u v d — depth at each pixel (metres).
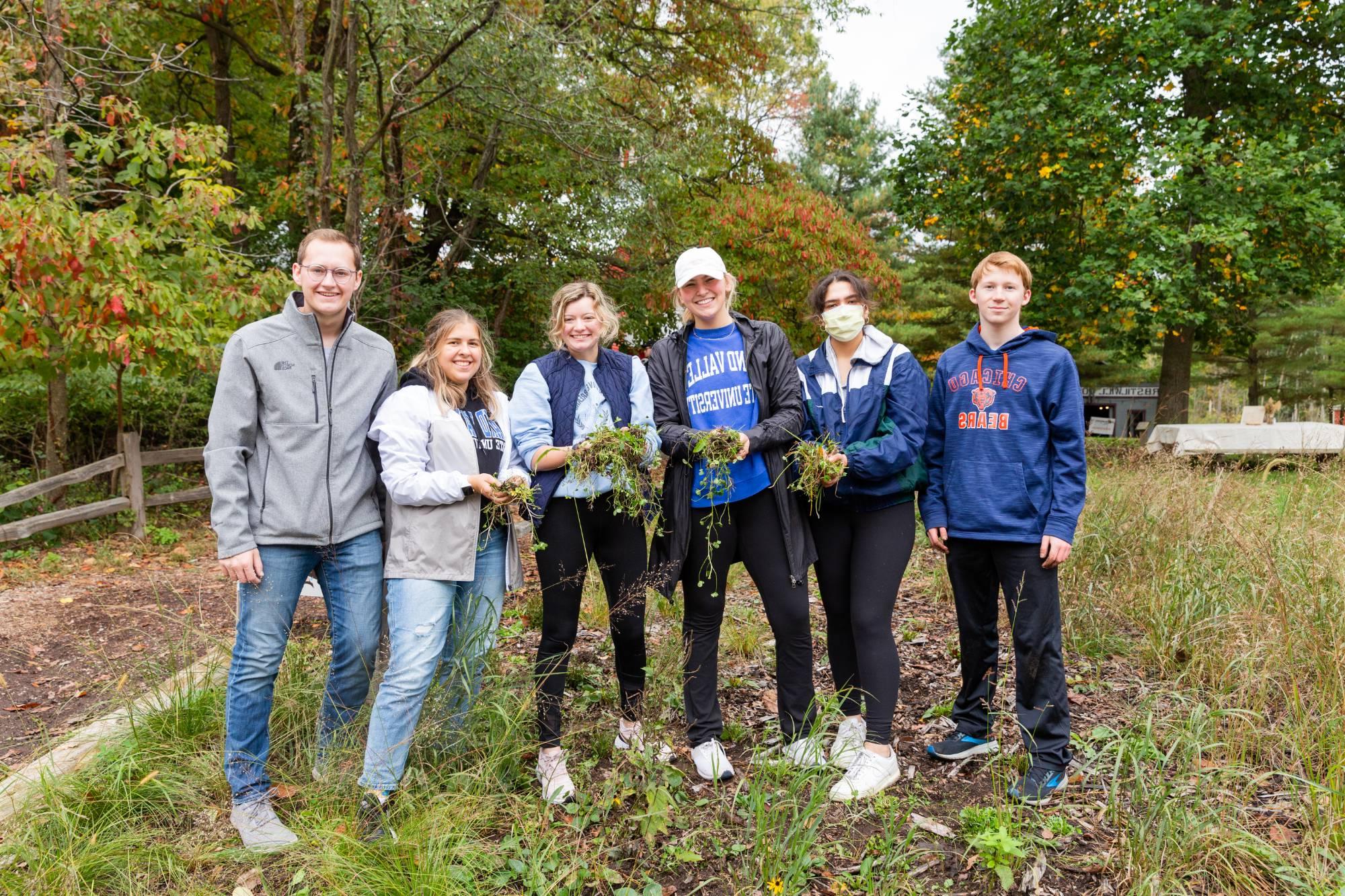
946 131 13.97
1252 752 2.95
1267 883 2.27
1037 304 13.48
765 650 4.36
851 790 2.76
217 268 7.41
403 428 2.60
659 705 3.11
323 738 2.82
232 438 2.47
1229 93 13.15
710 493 2.89
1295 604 3.66
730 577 5.61
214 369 7.44
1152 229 11.37
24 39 7.26
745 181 14.35
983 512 2.90
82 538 7.37
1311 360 23.20
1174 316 11.33
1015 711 3.40
